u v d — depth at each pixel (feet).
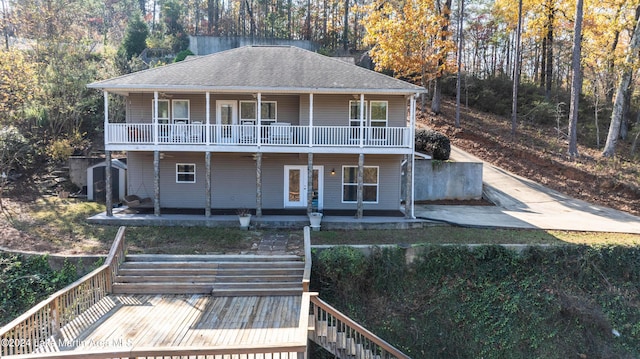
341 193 58.18
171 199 57.77
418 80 101.04
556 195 63.77
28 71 71.97
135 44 129.29
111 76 88.53
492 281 38.40
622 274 39.50
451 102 109.81
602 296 38.06
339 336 30.35
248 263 38.88
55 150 66.03
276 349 20.53
